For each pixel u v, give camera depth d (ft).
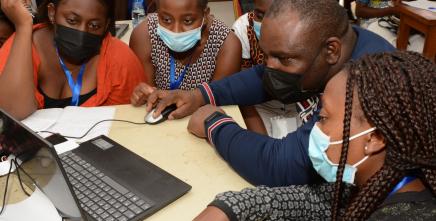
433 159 2.17
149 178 3.34
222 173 3.56
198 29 5.37
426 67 2.26
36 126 4.30
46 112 4.64
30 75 4.60
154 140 4.06
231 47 5.76
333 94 2.51
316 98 4.41
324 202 3.25
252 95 4.93
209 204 2.98
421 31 8.45
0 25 5.28
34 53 4.83
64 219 2.94
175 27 5.31
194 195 3.25
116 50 5.23
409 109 2.13
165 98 4.54
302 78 3.90
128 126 4.33
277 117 5.90
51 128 4.27
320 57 3.79
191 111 4.57
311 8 3.69
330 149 2.60
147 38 5.98
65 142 3.86
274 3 3.94
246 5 7.86
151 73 6.11
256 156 3.48
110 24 5.11
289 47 3.70
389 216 2.19
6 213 3.01
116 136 4.13
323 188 3.31
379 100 2.20
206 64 5.87
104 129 4.25
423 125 2.12
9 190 3.26
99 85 5.05
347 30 3.91
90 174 3.39
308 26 3.66
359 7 10.84
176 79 5.98
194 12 5.21
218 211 2.86
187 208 3.10
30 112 4.57
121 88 5.23
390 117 2.17
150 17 6.11
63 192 2.74
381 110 2.19
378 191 2.29
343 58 3.90
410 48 9.27
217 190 3.32
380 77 2.24
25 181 3.29
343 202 2.89
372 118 2.22
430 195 2.20
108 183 3.28
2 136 3.33
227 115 4.18
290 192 3.21
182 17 5.21
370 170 2.47
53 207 3.04
